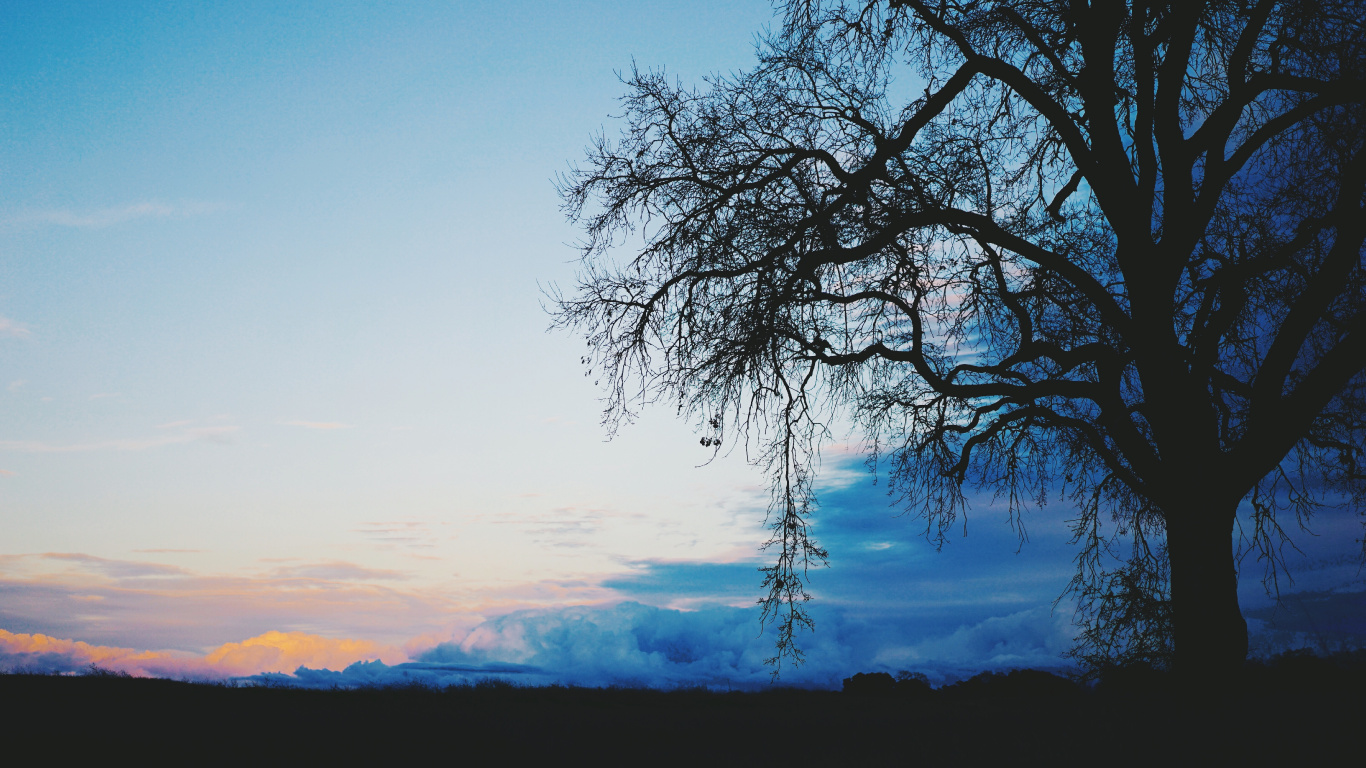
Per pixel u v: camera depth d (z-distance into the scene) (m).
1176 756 7.23
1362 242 10.33
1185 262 11.45
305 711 14.85
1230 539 10.48
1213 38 11.70
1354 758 6.61
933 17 11.90
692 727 14.37
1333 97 10.25
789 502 11.70
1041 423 12.66
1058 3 11.59
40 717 12.34
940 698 21.64
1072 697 14.12
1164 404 10.69
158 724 12.05
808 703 21.83
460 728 12.89
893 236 11.35
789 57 12.10
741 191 11.87
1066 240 12.55
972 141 12.19
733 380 11.60
